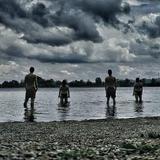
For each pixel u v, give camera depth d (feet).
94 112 106.83
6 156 36.45
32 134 58.44
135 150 43.06
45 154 38.60
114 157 38.96
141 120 82.84
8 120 84.02
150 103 150.82
